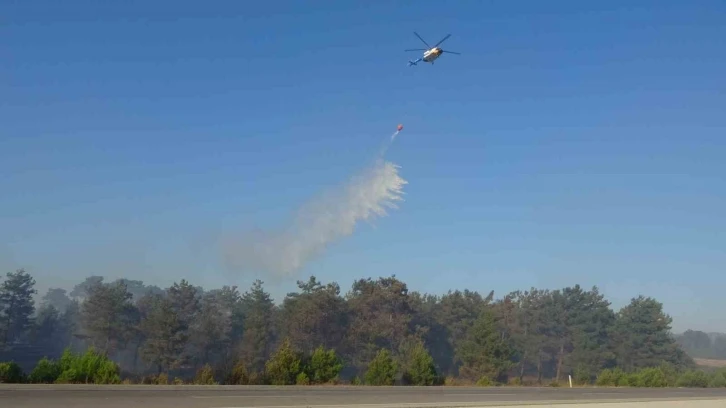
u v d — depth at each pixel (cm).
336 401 2361
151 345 6881
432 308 9275
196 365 7788
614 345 9525
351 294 8338
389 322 7938
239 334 8300
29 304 8256
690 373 6488
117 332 7638
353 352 7894
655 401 2928
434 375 4603
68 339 8731
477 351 7075
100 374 3048
